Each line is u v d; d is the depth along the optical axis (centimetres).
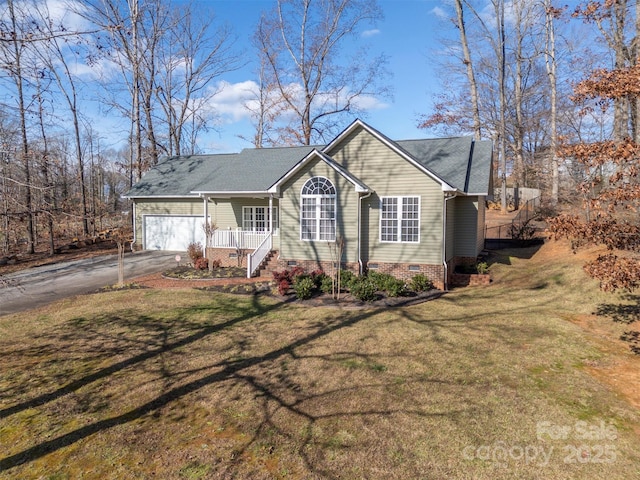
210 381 708
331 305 1217
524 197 3825
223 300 1294
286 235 1587
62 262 2086
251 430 552
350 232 1495
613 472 452
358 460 479
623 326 954
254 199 2125
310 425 559
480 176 1695
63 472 475
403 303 1234
